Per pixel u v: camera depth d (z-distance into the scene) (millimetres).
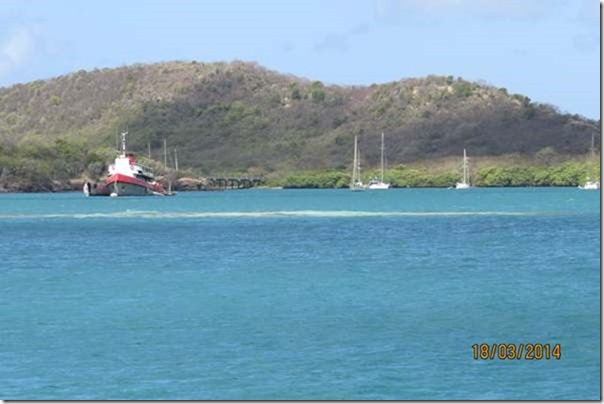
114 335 88938
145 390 71562
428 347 83312
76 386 72625
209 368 76938
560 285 118562
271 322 94562
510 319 95375
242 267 140750
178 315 98688
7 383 73562
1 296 112250
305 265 143000
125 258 153875
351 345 84125
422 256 154375
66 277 130125
